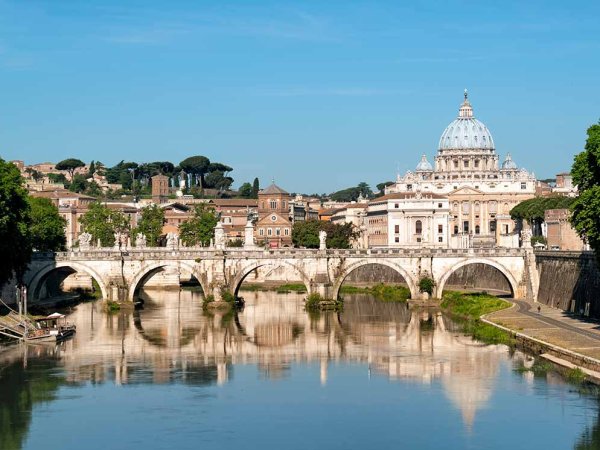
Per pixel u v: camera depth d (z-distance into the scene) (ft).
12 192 608.60
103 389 423.64
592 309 588.09
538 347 495.00
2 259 602.03
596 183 518.37
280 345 542.57
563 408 382.42
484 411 381.81
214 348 532.73
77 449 339.16
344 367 472.85
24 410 387.75
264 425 366.84
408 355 502.79
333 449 339.36
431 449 338.95
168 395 413.39
